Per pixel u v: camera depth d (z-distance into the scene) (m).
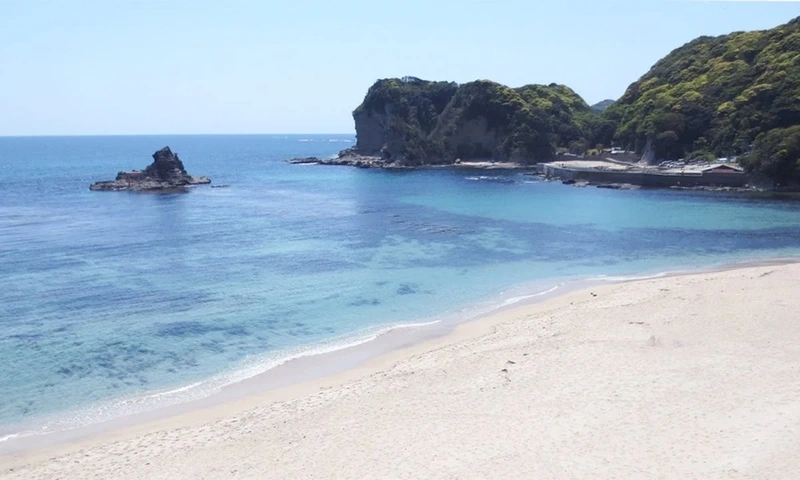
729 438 16.17
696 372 21.00
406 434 17.69
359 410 19.72
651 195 87.19
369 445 17.16
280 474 15.91
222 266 45.41
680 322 27.09
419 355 25.55
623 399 19.06
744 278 35.34
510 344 25.91
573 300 33.94
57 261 47.69
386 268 44.09
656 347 23.97
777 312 27.81
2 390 23.59
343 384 22.75
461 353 25.19
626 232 58.25
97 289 38.72
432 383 21.69
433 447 16.78
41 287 39.31
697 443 16.06
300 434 18.22
